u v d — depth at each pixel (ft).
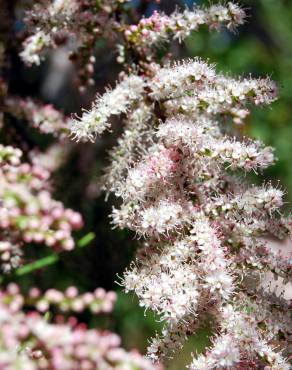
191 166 0.98
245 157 0.97
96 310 0.77
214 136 1.04
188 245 0.95
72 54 1.15
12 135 1.24
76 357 0.69
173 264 0.95
